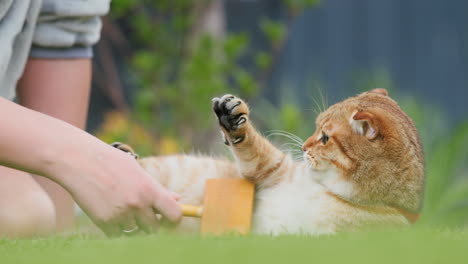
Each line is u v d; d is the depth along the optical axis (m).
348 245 2.17
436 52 5.13
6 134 2.29
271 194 2.50
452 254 2.14
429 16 5.11
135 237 2.25
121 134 3.59
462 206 3.16
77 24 2.57
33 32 2.51
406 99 4.04
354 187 2.46
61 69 2.59
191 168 2.57
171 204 2.33
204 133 3.73
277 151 2.52
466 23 5.15
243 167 2.50
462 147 3.49
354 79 4.63
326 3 4.99
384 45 5.07
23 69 2.51
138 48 4.52
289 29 4.12
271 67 4.02
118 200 2.30
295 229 2.46
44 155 2.29
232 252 2.14
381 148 2.45
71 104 2.60
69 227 2.53
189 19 3.78
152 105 3.80
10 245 2.24
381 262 2.12
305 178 2.50
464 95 5.15
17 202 2.41
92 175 2.30
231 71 3.78
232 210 2.42
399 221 2.46
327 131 2.48
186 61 3.85
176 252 2.14
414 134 2.48
